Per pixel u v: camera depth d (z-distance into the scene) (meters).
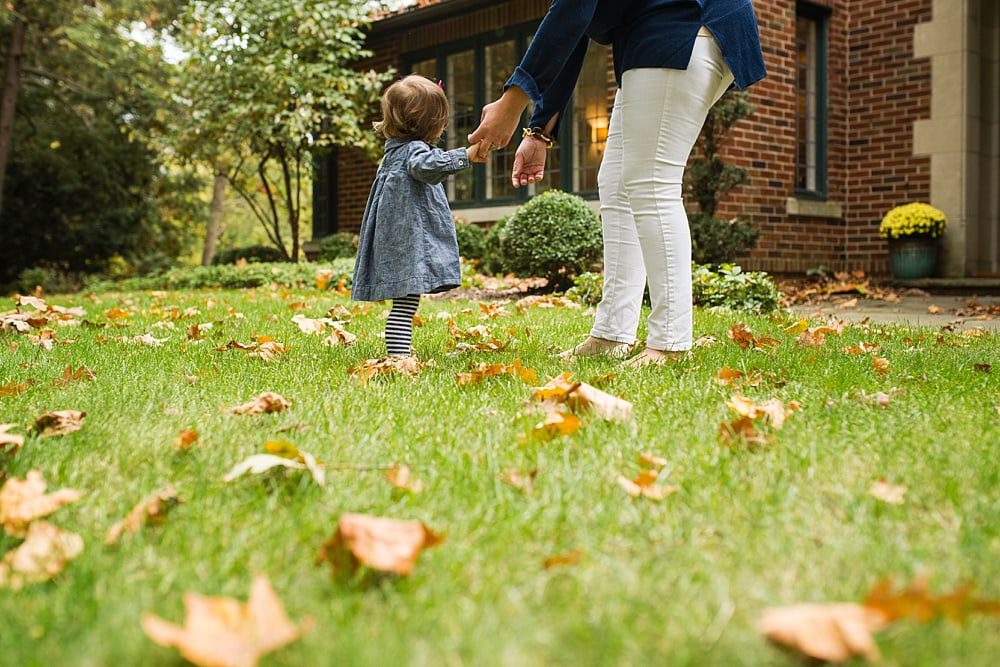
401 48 11.49
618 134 3.22
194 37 10.48
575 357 3.19
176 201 17.98
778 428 2.03
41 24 14.51
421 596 1.13
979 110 9.07
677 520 1.41
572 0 2.79
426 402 2.33
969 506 1.45
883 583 1.02
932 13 8.96
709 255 7.83
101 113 15.36
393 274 3.10
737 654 0.97
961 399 2.39
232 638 0.96
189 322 4.77
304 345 3.63
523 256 8.13
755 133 8.70
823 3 9.27
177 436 1.92
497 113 2.96
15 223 15.48
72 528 1.41
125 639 1.00
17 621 1.08
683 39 2.84
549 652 0.98
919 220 8.70
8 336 4.04
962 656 0.95
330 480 1.65
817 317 5.52
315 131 10.86
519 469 1.70
